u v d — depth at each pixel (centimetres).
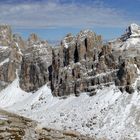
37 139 14012
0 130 14688
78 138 18225
